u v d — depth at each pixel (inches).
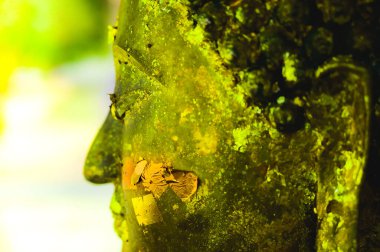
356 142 20.4
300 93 20.9
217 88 21.3
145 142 22.2
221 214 21.5
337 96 20.6
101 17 122.0
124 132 23.0
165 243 22.2
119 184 24.3
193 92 21.5
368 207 21.0
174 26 21.6
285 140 21.1
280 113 20.8
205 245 21.7
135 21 22.5
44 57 113.8
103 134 24.5
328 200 20.9
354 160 20.5
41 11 109.5
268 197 21.3
